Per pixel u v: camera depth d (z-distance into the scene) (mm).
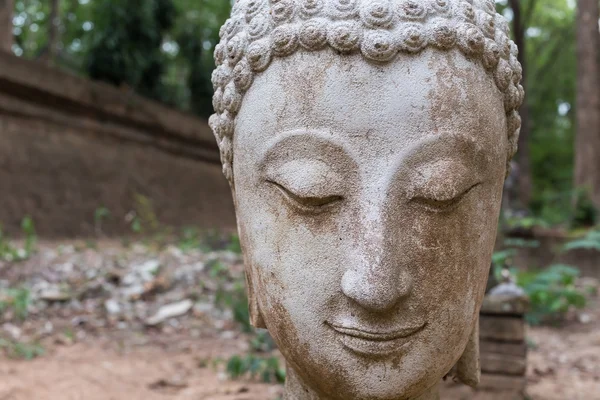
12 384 2711
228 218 9766
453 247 1215
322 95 1188
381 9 1183
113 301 4148
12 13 7035
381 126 1172
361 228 1163
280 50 1228
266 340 3555
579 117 9367
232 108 1342
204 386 2914
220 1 11461
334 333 1205
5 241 5047
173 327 3891
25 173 5941
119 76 8445
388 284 1138
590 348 4074
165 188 8156
